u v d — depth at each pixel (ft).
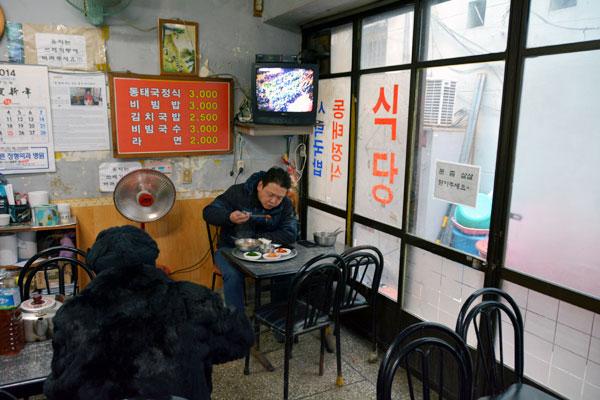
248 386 8.28
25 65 9.60
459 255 7.58
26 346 5.07
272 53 12.12
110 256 4.12
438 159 8.05
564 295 5.97
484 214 7.18
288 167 12.67
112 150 10.70
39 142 9.98
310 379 8.55
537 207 6.32
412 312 8.90
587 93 5.64
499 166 6.72
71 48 9.93
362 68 10.02
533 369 6.64
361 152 10.24
